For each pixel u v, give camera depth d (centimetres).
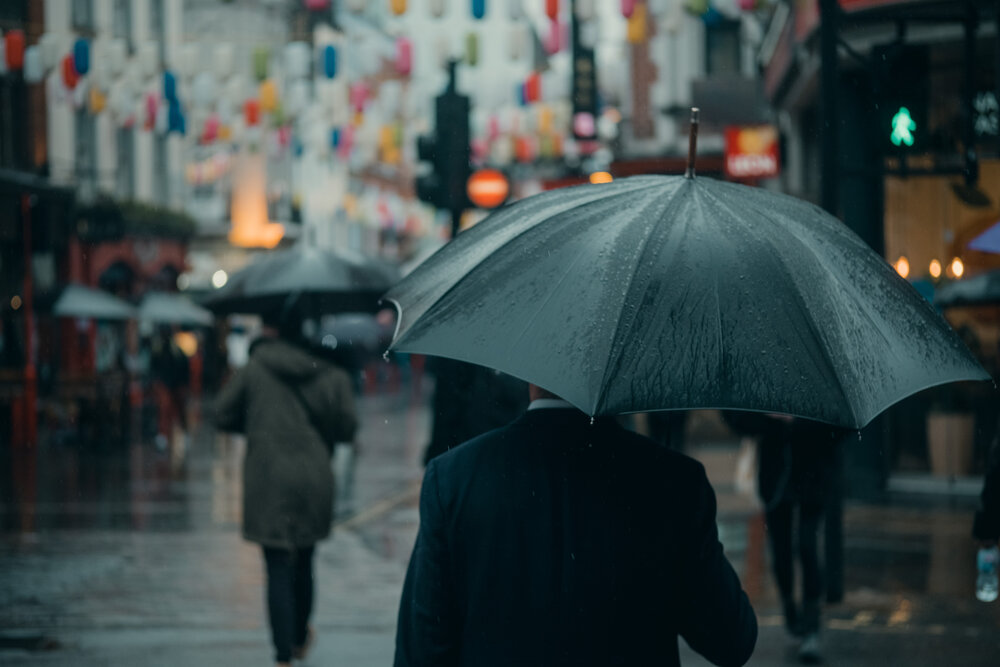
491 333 312
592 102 2919
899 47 1106
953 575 1148
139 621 971
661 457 330
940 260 1641
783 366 296
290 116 2327
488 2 1694
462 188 1247
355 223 6319
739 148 2453
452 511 329
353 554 1304
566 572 318
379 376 5512
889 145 1112
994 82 1577
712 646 329
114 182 4019
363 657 858
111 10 3825
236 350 4647
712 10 1639
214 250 5119
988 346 1642
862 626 947
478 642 321
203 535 1441
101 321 3744
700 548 324
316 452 788
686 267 310
